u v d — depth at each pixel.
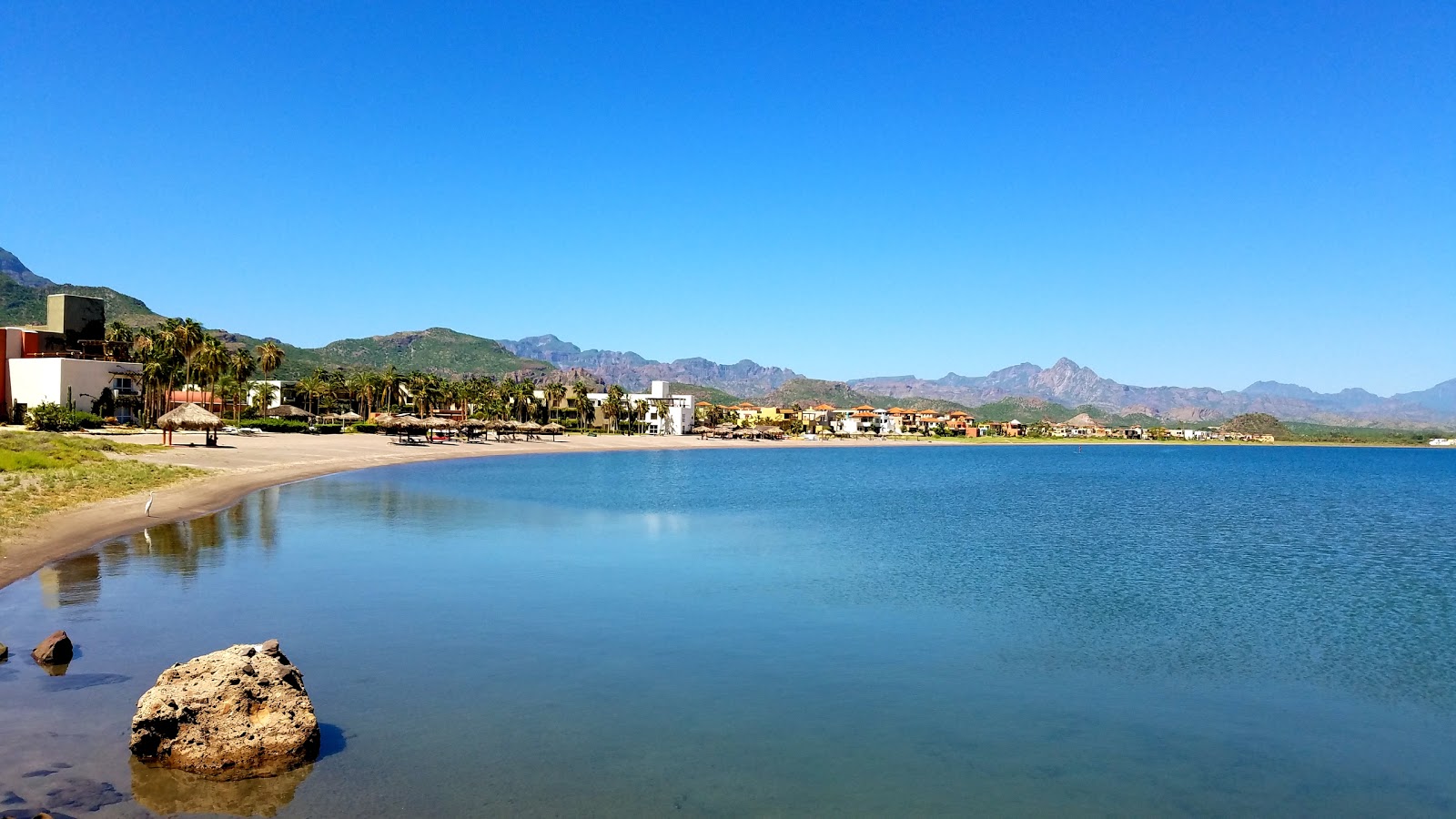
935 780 12.80
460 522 41.72
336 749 12.87
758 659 18.83
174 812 10.45
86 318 117.94
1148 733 15.15
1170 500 70.62
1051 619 23.84
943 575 30.64
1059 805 12.09
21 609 20.67
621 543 36.38
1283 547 40.53
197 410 81.62
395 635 19.62
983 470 120.06
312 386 169.25
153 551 29.78
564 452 143.75
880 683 17.39
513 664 17.69
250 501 48.22
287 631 19.67
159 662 16.31
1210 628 23.19
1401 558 37.25
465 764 12.48
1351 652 20.81
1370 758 14.19
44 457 53.50
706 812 11.38
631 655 18.69
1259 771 13.59
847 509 56.69
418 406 169.38
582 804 11.39
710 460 139.00
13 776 11.18
